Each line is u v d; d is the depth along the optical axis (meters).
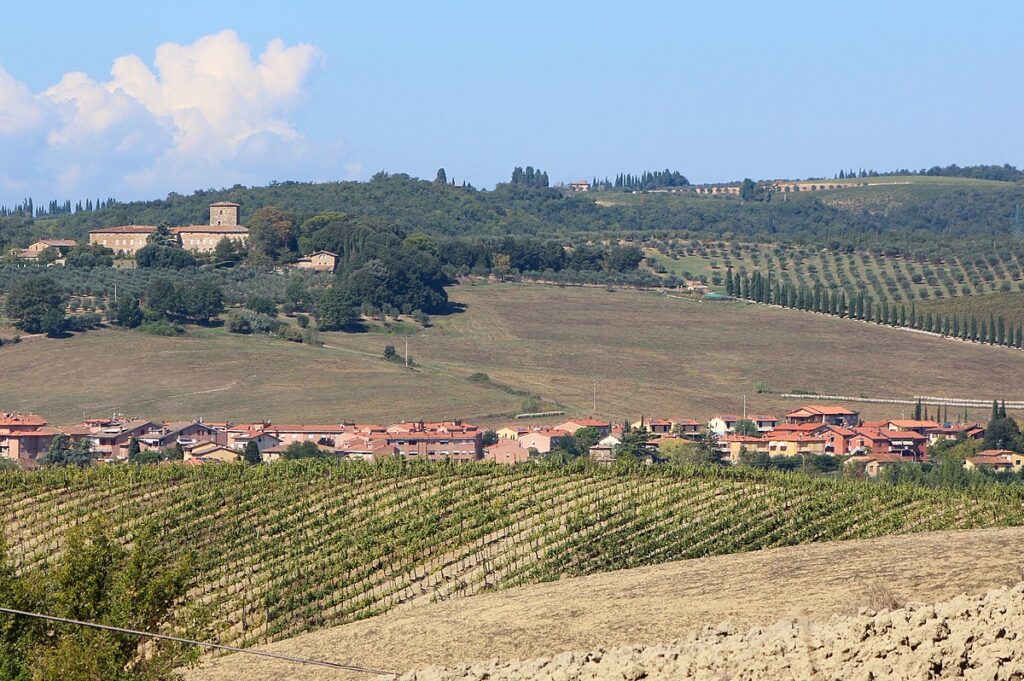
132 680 98.69
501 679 80.81
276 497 195.38
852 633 73.31
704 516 182.38
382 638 118.81
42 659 95.25
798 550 135.38
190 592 160.12
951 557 116.19
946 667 67.25
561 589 130.50
